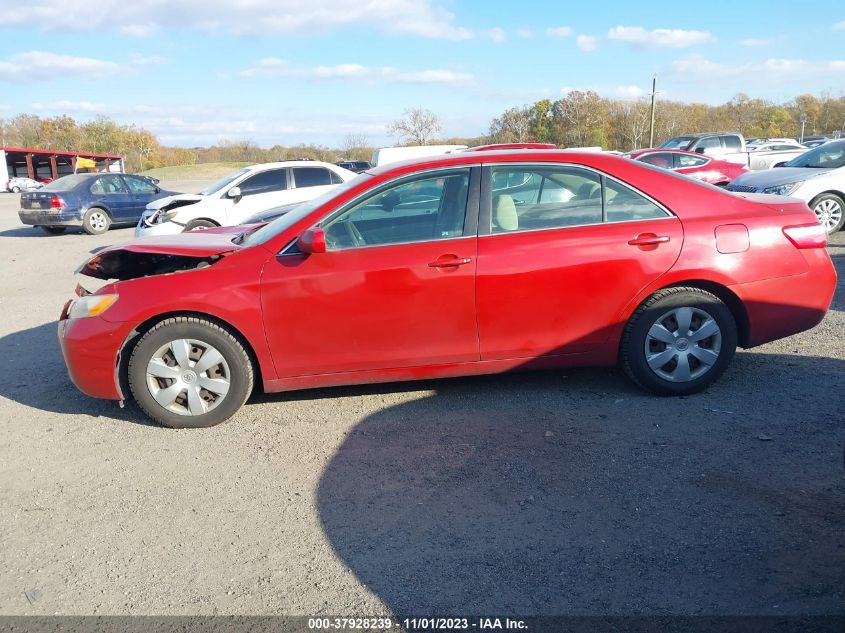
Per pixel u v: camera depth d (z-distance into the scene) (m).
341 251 4.46
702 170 18.19
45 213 17.03
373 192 4.54
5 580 3.15
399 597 2.88
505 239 4.49
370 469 3.98
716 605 2.72
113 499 3.81
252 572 3.10
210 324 4.51
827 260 4.77
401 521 3.44
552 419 4.51
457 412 4.70
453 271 4.43
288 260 4.47
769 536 3.14
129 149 88.06
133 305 4.49
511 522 3.38
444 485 3.76
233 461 4.18
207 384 4.59
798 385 4.88
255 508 3.64
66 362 4.72
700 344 4.69
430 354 4.55
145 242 5.05
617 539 3.19
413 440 4.31
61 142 87.69
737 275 4.59
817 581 2.82
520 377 5.28
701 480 3.66
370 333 4.48
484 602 2.82
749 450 3.96
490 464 3.96
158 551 3.30
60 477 4.10
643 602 2.76
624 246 4.51
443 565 3.07
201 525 3.51
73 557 3.29
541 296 4.50
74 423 4.91
